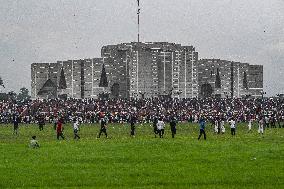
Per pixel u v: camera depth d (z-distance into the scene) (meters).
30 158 38.94
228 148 46.16
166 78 178.00
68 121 116.94
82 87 178.75
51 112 125.31
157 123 66.44
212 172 32.03
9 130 86.56
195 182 28.97
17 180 29.48
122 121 115.56
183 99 160.62
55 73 186.00
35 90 188.12
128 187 27.61
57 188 27.41
